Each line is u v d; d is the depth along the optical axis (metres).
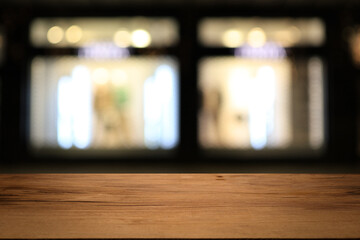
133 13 6.68
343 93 6.68
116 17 6.71
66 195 0.61
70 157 6.85
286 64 7.11
